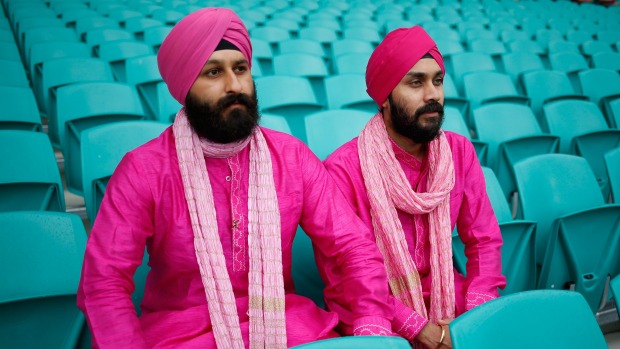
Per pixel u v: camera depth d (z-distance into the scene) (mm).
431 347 1508
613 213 2127
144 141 2305
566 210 2303
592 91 4543
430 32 6320
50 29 5039
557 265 2102
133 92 3176
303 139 3322
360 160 1698
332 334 1475
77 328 1519
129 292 1296
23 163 2168
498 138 3227
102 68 3850
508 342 1002
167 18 6555
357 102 3395
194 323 1329
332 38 6078
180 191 1344
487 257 1741
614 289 1167
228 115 1301
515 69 5168
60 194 2189
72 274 1565
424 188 1748
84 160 2188
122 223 1288
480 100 4180
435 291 1640
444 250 1657
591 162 3174
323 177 1530
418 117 1614
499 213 2207
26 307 1445
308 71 4367
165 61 1322
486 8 9492
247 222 1380
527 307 1044
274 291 1336
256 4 7996
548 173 2316
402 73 1602
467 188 1812
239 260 1371
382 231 1646
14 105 2980
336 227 1491
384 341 924
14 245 1519
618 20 9469
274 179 1434
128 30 5836
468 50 6262
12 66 3736
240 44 1318
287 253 1470
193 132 1366
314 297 1857
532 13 9328
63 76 3689
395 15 7875
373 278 1446
